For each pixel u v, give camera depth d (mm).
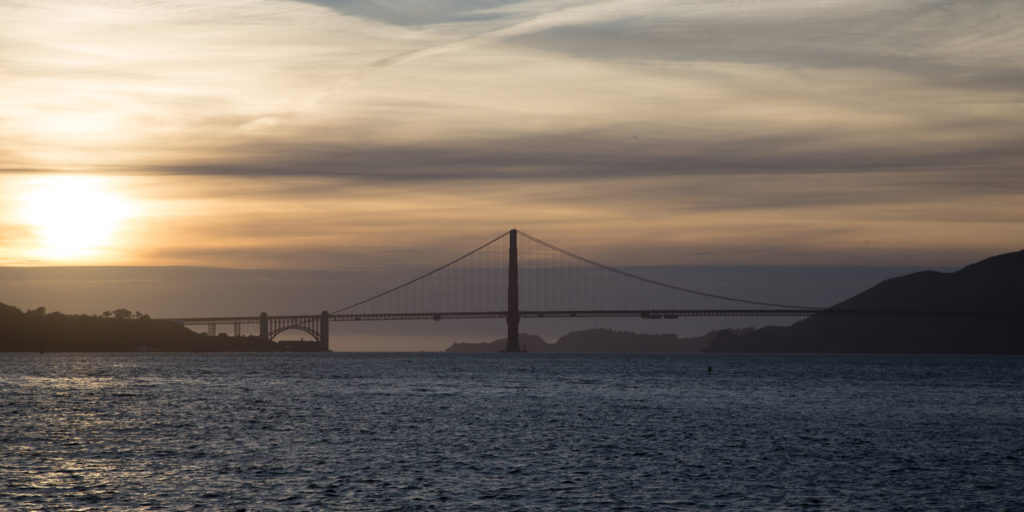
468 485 65375
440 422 104625
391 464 73688
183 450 80812
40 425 99750
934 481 68375
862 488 65688
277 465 72938
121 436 90250
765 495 63156
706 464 74688
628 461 75875
